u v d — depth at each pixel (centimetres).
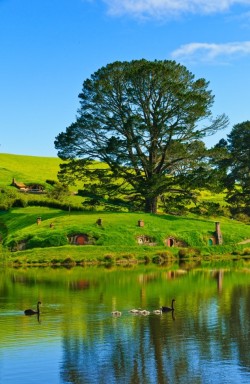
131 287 6344
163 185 12275
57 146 12812
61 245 10506
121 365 3366
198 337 3941
